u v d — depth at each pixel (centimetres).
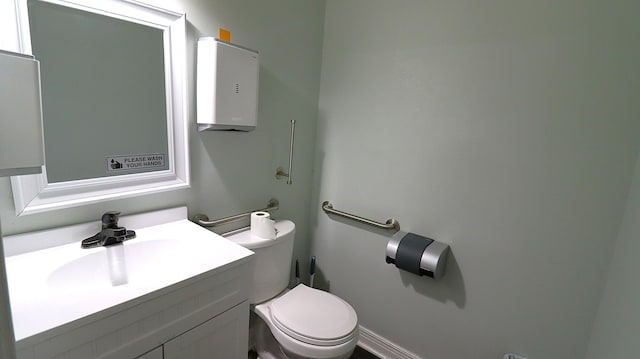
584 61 112
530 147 126
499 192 135
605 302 112
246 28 144
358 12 168
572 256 121
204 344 100
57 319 69
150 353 86
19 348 63
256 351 170
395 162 164
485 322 144
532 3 120
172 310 89
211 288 98
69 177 102
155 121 120
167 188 126
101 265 101
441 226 152
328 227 197
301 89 179
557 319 127
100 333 75
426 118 151
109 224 107
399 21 154
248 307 113
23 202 92
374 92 167
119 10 105
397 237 158
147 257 111
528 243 130
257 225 148
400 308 171
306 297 149
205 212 143
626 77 106
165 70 120
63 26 95
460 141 142
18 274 86
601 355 107
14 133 64
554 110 119
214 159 143
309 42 177
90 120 104
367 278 183
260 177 167
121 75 109
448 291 153
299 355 127
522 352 136
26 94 65
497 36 128
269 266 150
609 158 111
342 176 187
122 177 114
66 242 102
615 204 111
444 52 142
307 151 192
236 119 133
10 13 86
